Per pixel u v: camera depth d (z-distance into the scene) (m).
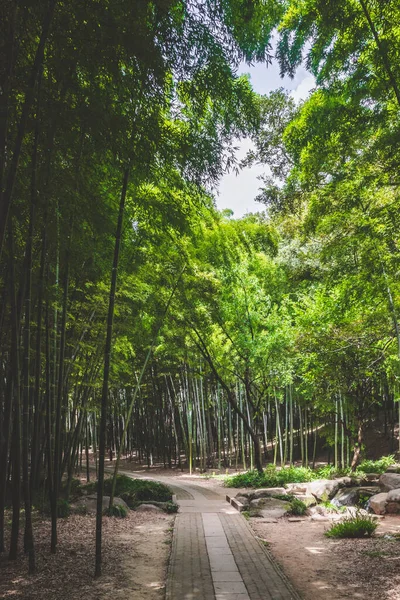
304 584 4.80
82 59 4.38
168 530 7.32
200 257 11.96
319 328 12.05
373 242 7.66
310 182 8.03
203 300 12.47
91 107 4.44
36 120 4.43
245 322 13.91
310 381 13.12
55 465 5.77
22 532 6.66
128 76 4.57
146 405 25.92
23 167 4.87
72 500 9.50
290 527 7.80
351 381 13.12
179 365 20.78
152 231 8.39
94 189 5.60
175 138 5.24
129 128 4.64
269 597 4.26
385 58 5.84
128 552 5.88
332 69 6.68
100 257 7.47
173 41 4.48
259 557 5.64
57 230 5.32
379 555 5.70
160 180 6.38
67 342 9.31
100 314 9.83
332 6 6.08
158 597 4.32
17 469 5.36
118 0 4.14
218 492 13.27
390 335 10.70
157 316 11.42
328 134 7.09
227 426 23.72
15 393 5.01
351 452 19.05
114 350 11.79
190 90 5.02
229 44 4.98
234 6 5.30
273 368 14.27
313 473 14.34
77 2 4.06
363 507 9.76
